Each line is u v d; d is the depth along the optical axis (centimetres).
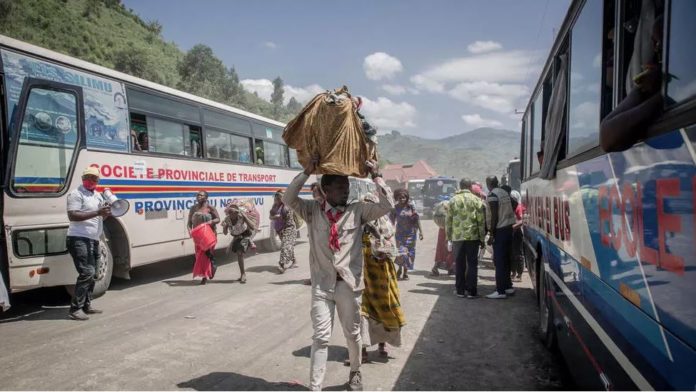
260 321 635
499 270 782
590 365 289
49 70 703
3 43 644
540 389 420
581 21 343
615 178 231
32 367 462
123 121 838
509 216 782
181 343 540
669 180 167
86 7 12619
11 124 644
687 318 155
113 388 413
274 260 1245
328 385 426
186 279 962
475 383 433
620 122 191
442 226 998
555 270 442
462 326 620
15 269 635
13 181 639
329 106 360
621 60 242
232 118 1200
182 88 10650
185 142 1009
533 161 696
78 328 597
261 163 1341
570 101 378
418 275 1023
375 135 382
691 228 152
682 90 166
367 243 470
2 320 637
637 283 200
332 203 380
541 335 555
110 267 802
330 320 375
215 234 916
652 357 185
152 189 897
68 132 725
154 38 14625
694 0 159
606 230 247
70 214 630
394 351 522
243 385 423
